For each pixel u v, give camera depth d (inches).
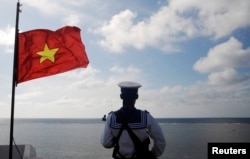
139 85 191.9
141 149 184.5
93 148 3752.5
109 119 190.1
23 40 313.0
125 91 190.5
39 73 315.9
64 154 3186.5
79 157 2945.4
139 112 188.7
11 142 281.3
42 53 316.2
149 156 186.1
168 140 4714.6
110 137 189.0
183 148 3575.3
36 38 316.2
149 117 188.1
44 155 3095.5
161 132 188.1
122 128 185.3
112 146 191.8
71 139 5265.8
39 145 4146.2
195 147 3663.9
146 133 186.9
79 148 3754.9
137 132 184.2
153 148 191.8
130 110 189.2
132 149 184.5
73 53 322.3
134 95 190.9
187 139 4881.9
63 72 322.0
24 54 312.0
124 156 185.8
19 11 306.3
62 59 320.8
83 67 327.6
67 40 320.8
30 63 313.4
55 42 319.6
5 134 6136.8
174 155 2974.9
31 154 335.9
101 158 2869.1
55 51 319.6
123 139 185.0
